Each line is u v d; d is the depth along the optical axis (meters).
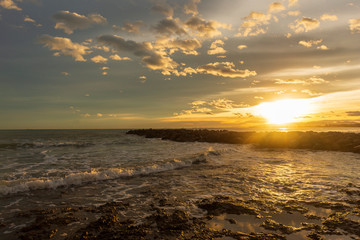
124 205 6.57
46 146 25.25
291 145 26.77
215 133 41.41
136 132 67.19
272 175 10.51
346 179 9.62
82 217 5.72
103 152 19.80
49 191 7.96
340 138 27.28
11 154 18.09
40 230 4.98
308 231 4.85
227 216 5.71
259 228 5.04
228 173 11.03
